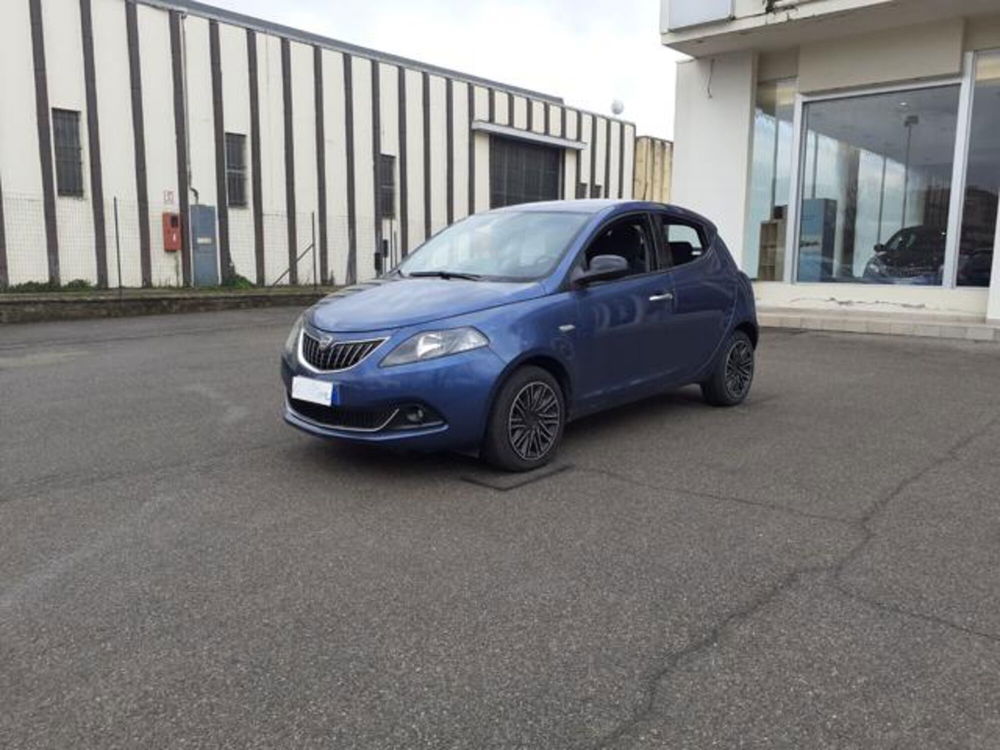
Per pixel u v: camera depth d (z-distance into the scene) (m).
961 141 11.55
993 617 3.21
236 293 17.55
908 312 12.13
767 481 4.90
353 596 3.39
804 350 9.99
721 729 2.50
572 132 28.61
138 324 14.09
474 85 25.11
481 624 3.15
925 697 2.67
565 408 5.32
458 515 4.31
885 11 11.10
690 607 3.29
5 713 2.58
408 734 2.48
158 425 6.30
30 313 14.33
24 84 16.55
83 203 17.56
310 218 21.55
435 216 24.48
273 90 20.53
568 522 4.21
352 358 4.67
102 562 3.72
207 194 19.53
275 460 5.32
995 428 6.14
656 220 6.29
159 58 18.44
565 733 2.49
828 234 13.12
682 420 6.46
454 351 4.65
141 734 2.48
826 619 3.19
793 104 13.30
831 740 2.45
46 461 5.34
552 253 5.49
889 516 4.31
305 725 2.53
